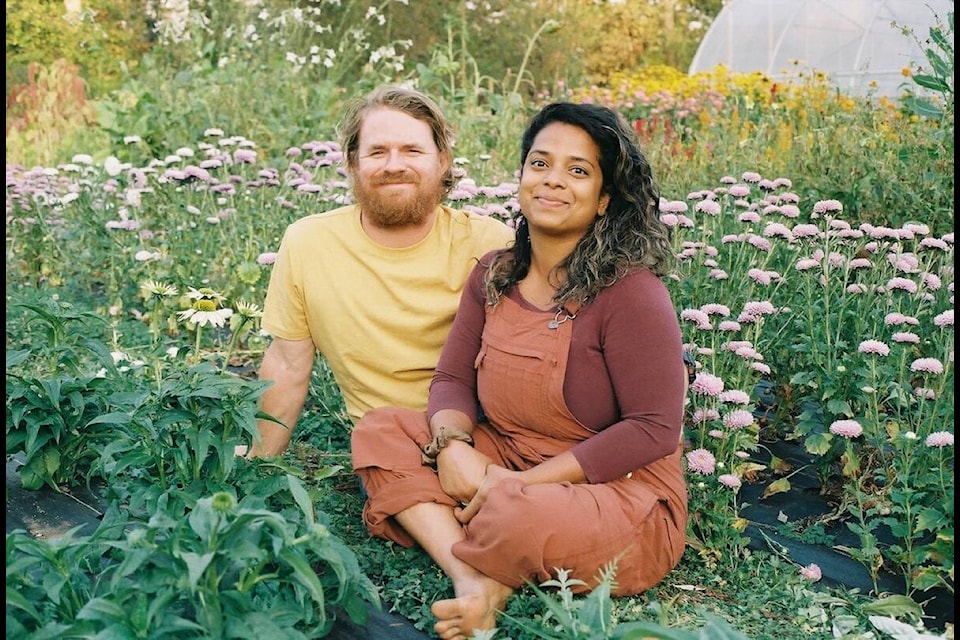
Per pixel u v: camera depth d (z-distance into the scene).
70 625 1.59
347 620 2.03
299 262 2.51
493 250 2.44
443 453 2.22
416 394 2.56
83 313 2.73
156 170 4.90
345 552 1.89
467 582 2.05
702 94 8.42
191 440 2.14
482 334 2.35
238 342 4.06
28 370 3.33
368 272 2.49
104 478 2.51
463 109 7.57
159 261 4.34
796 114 6.95
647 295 2.14
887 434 2.81
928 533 2.51
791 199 3.64
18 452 2.66
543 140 2.18
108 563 2.05
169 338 4.04
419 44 11.70
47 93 9.09
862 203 4.81
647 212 2.21
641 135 6.66
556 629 1.87
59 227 5.23
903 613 2.10
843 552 2.45
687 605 2.14
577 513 2.03
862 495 2.35
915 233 3.37
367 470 2.30
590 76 14.27
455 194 3.68
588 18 14.74
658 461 2.23
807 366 3.07
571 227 2.18
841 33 10.25
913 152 4.71
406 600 2.11
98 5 11.89
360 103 2.48
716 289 3.39
